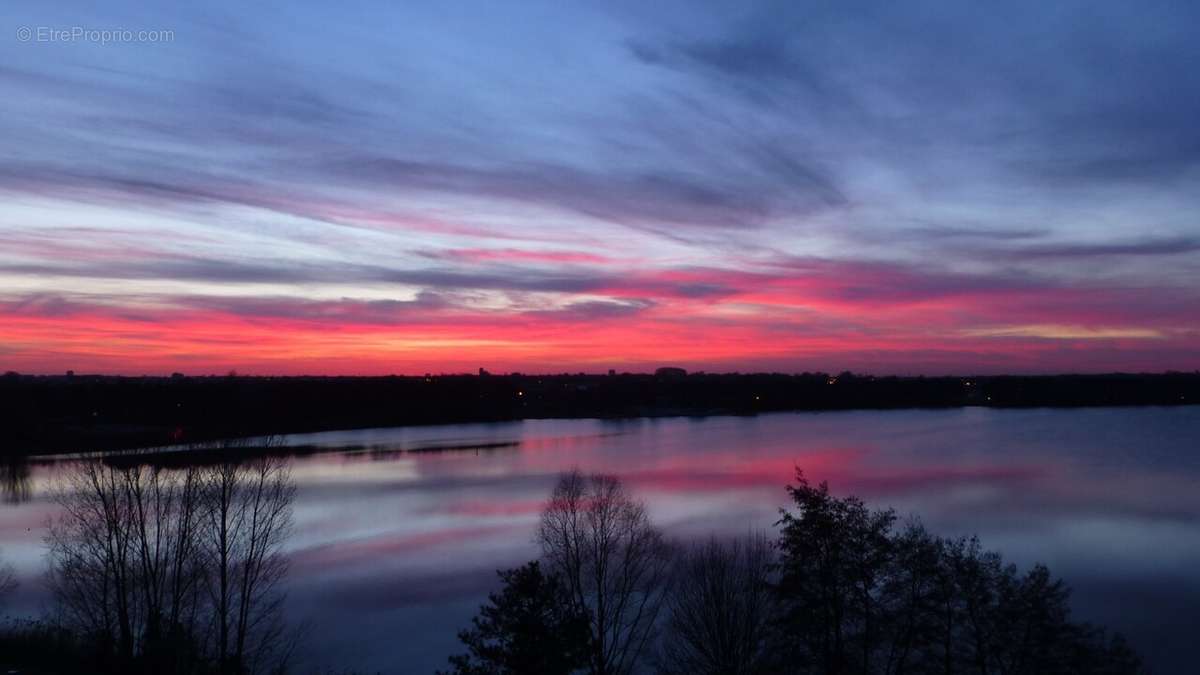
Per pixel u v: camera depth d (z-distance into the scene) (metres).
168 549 31.38
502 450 110.75
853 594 26.14
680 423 175.38
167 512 33.28
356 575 42.75
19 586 38.06
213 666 27.25
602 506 45.91
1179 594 38.78
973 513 59.75
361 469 87.94
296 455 103.31
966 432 143.38
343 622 35.31
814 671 25.92
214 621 30.92
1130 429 148.75
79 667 23.28
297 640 32.53
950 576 26.14
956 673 25.69
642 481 77.19
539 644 20.77
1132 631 33.69
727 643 26.39
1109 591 39.47
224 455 40.06
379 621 35.50
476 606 37.50
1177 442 120.94
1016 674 24.97
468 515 59.38
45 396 108.75
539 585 21.20
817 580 26.05
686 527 52.62
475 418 183.38
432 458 99.88
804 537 26.22
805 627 25.77
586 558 35.97
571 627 21.52
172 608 29.41
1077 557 45.84
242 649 28.95
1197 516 58.66
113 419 98.81
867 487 73.94
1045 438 128.62
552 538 41.69
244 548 37.56
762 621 28.95
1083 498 67.25
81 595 29.55
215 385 132.88
